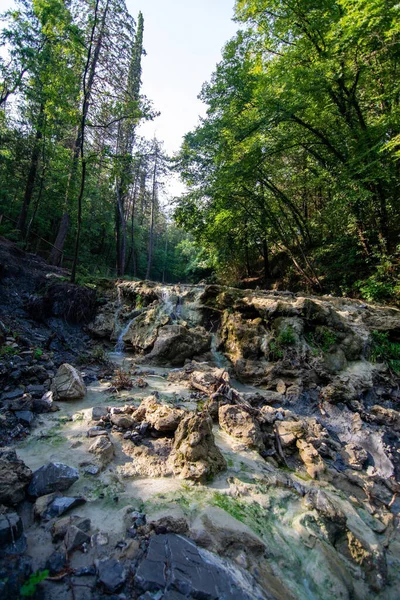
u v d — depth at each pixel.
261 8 10.82
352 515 3.53
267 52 12.11
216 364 7.75
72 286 9.30
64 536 2.42
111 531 2.54
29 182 14.77
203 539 2.56
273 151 11.41
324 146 11.77
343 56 9.12
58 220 20.67
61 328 8.51
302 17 10.24
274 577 2.51
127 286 10.33
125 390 5.89
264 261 17.97
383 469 4.70
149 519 2.72
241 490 3.44
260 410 5.50
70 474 3.13
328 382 6.70
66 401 5.18
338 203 11.23
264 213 14.34
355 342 7.38
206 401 5.44
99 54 11.75
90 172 10.91
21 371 5.53
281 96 9.77
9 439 3.89
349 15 7.68
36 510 2.67
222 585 2.15
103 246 27.77
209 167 15.39
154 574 2.12
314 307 7.63
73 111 8.88
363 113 11.53
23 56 11.77
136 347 8.35
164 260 36.56
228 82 11.73
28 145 14.46
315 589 2.62
